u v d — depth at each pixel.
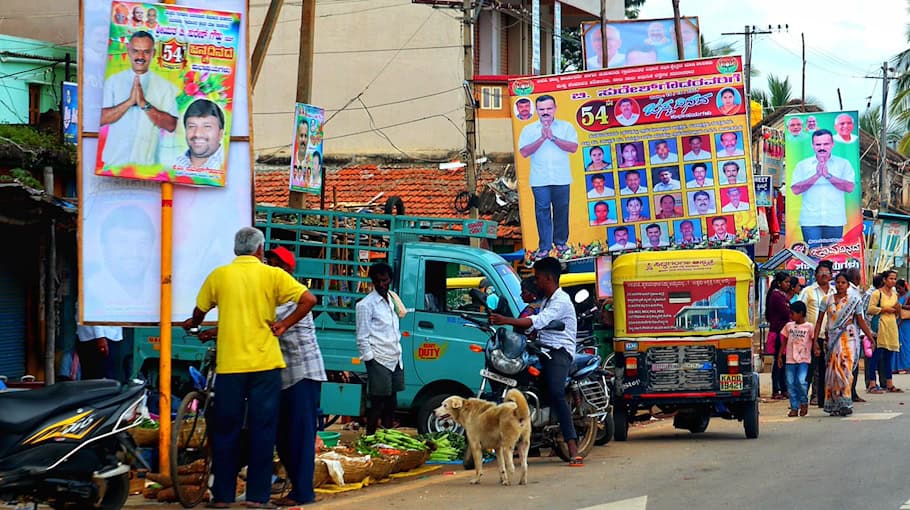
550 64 35.53
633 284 13.87
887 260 41.31
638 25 21.91
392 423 12.85
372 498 9.78
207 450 9.48
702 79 18.94
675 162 19.05
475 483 10.62
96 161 9.64
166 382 9.53
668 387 13.73
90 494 8.08
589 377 12.50
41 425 7.98
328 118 32.03
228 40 9.84
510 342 11.59
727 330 13.70
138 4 9.67
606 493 9.80
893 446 12.66
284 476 10.03
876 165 49.75
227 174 9.87
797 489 9.75
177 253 9.78
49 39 27.97
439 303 14.16
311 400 9.47
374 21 31.91
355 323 13.78
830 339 16.84
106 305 9.72
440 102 31.39
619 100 19.17
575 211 19.27
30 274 14.69
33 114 24.44
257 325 8.93
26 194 11.62
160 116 9.70
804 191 28.62
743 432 14.92
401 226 14.30
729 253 13.73
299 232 14.29
